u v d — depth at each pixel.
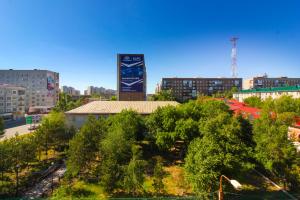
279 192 27.34
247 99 89.56
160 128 37.84
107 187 25.56
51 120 44.28
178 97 163.88
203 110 45.16
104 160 28.80
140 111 55.03
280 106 55.38
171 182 29.72
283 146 28.06
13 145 27.81
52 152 43.28
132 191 26.62
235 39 132.50
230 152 25.28
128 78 76.88
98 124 35.22
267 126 30.19
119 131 31.62
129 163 26.66
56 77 139.75
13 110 98.19
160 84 178.50
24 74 123.88
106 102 63.25
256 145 31.83
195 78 165.12
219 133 26.77
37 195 26.34
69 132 44.56
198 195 24.52
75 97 178.25
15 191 27.14
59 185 29.02
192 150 26.42
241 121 35.19
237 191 26.92
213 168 23.31
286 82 168.75
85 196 25.91
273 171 30.53
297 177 28.11
